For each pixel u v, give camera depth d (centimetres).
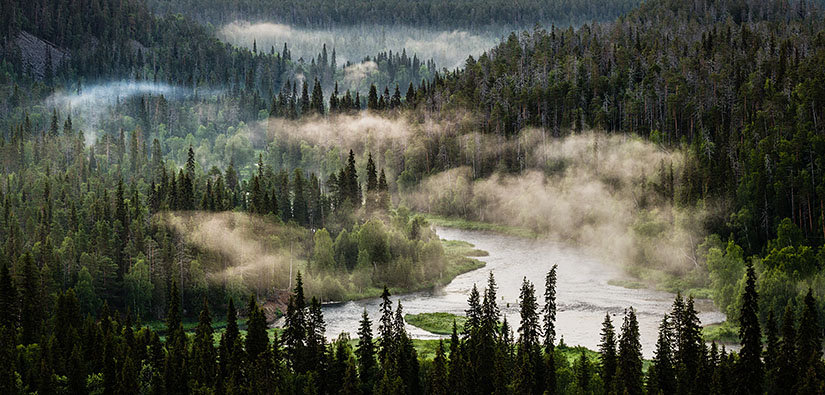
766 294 13750
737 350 12925
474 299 12394
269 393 10525
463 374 10488
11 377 10506
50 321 13275
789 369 10325
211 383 11012
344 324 14975
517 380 10388
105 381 11019
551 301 12200
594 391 10200
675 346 10919
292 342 11675
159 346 11881
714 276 15550
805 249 14750
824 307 13075
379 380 10756
